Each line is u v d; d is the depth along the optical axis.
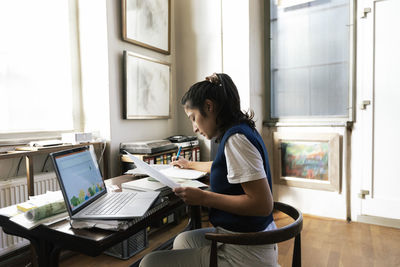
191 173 1.49
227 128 1.03
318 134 2.81
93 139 2.38
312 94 2.91
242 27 2.88
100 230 0.85
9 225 0.98
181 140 2.81
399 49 2.47
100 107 2.49
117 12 2.51
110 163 2.45
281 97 3.09
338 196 2.77
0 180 1.93
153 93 2.89
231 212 0.93
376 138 2.60
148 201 1.04
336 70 2.77
